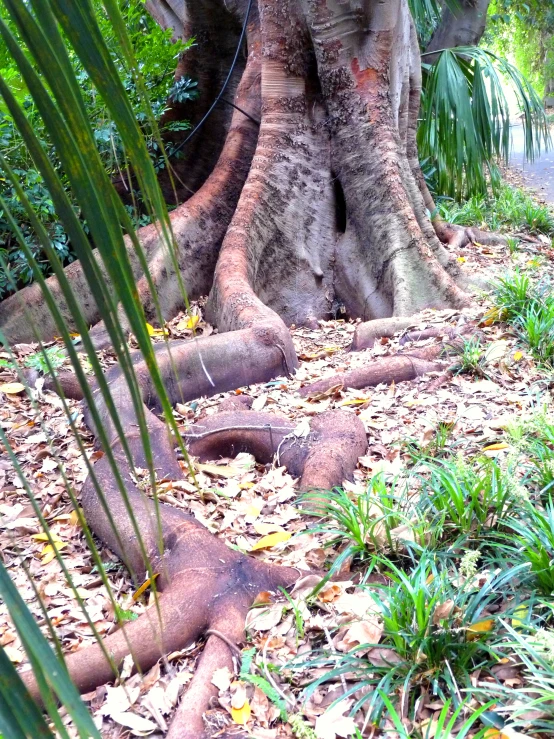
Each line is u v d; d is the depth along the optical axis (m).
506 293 6.15
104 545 3.50
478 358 5.15
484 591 2.44
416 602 2.35
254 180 7.50
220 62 8.69
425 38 13.88
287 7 7.27
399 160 7.51
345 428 4.23
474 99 10.98
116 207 0.55
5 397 5.10
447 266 7.62
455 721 2.12
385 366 5.21
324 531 3.13
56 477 4.15
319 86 7.75
